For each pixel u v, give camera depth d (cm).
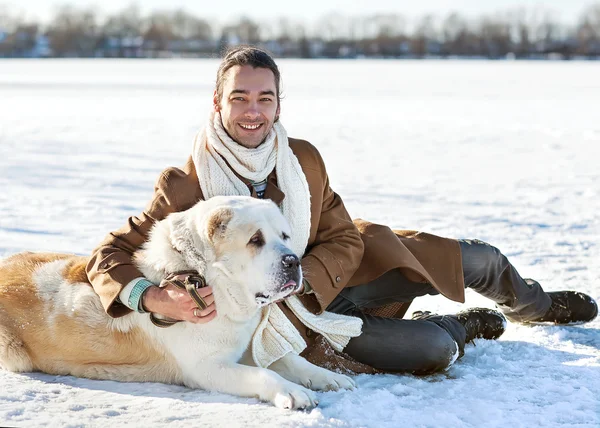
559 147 1483
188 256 361
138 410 333
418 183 1083
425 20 11881
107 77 4400
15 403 336
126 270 365
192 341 365
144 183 1027
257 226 355
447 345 382
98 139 1543
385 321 390
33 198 902
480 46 10906
